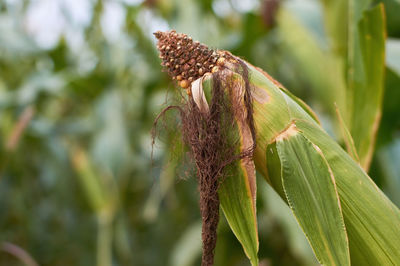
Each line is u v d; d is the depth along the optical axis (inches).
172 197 98.1
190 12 83.8
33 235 110.7
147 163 98.6
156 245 111.2
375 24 37.8
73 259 113.7
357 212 28.2
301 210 28.1
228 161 28.8
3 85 110.8
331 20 52.4
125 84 96.8
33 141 107.8
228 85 28.9
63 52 113.8
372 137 38.8
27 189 112.0
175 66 29.6
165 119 32.5
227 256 83.2
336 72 55.3
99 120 86.7
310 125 28.8
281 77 83.7
